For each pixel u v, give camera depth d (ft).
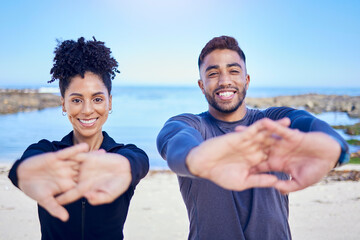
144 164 6.62
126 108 140.97
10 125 77.97
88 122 7.62
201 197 8.08
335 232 18.65
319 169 4.48
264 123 4.17
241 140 4.18
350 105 119.14
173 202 24.27
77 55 7.39
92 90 7.50
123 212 7.54
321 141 4.37
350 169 33.14
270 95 314.96
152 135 66.33
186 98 237.04
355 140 50.08
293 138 4.33
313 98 155.43
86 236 7.28
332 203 23.50
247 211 7.95
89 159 4.79
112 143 8.16
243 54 8.86
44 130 70.69
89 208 7.27
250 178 4.49
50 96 147.64
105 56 7.62
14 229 19.08
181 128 6.82
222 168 4.46
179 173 5.18
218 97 8.46
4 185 28.19
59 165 4.68
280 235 7.96
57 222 7.27
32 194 4.68
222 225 7.91
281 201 8.32
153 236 18.19
